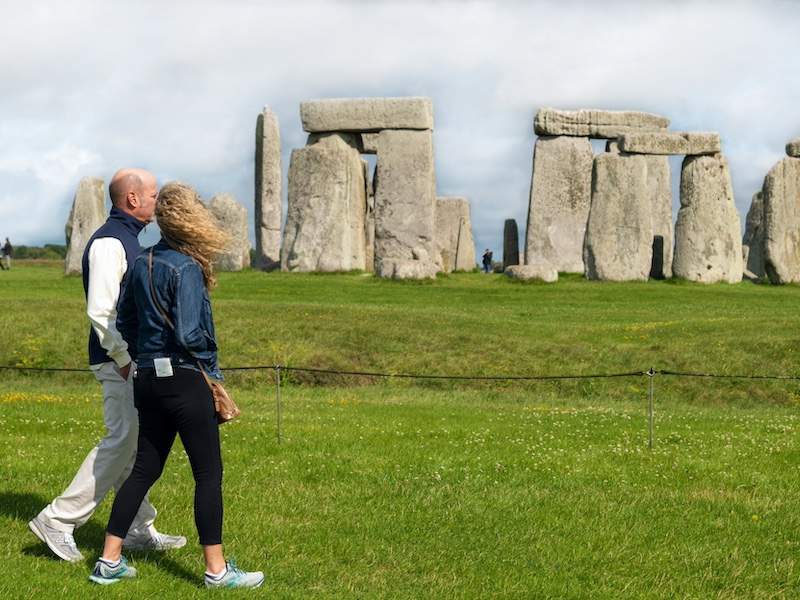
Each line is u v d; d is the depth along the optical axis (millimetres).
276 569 10047
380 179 55281
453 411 22375
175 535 11141
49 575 9617
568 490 13664
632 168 54125
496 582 9820
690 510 12625
